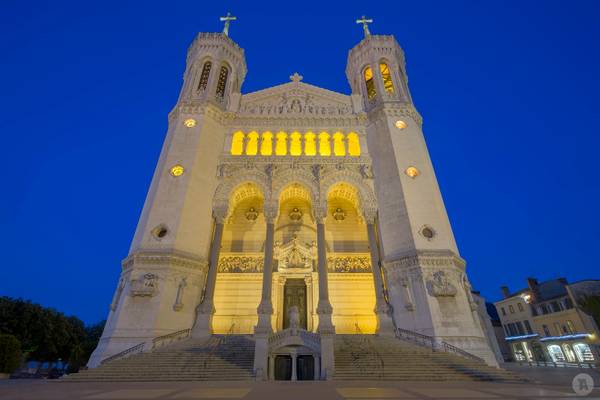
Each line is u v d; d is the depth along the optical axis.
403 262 26.64
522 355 57.62
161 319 23.12
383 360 19.78
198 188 29.89
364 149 34.50
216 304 30.11
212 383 15.30
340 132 36.00
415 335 23.42
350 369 18.80
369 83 40.06
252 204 35.91
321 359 19.28
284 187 31.05
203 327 24.28
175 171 30.11
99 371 18.00
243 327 29.23
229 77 39.22
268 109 37.69
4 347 26.17
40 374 36.34
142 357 19.67
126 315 22.91
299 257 32.44
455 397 9.03
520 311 58.41
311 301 30.42
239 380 17.48
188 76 38.50
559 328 50.66
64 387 13.19
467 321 23.75
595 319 43.97
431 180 30.95
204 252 27.95
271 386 13.38
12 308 40.19
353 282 31.48
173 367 18.56
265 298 24.25
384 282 27.78
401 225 28.52
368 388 12.17
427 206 29.20
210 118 34.41
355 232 34.75
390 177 31.27
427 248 26.81
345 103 38.81
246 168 32.16
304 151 34.44
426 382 15.87
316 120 36.31
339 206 36.16
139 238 26.81
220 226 29.38
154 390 11.52
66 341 46.00
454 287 24.86
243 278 31.36
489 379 17.20
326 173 32.12
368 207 30.69
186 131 32.84
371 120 36.09
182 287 24.98
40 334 41.44
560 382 16.02
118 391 11.12
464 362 19.53
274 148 34.38
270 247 27.69
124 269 25.95
